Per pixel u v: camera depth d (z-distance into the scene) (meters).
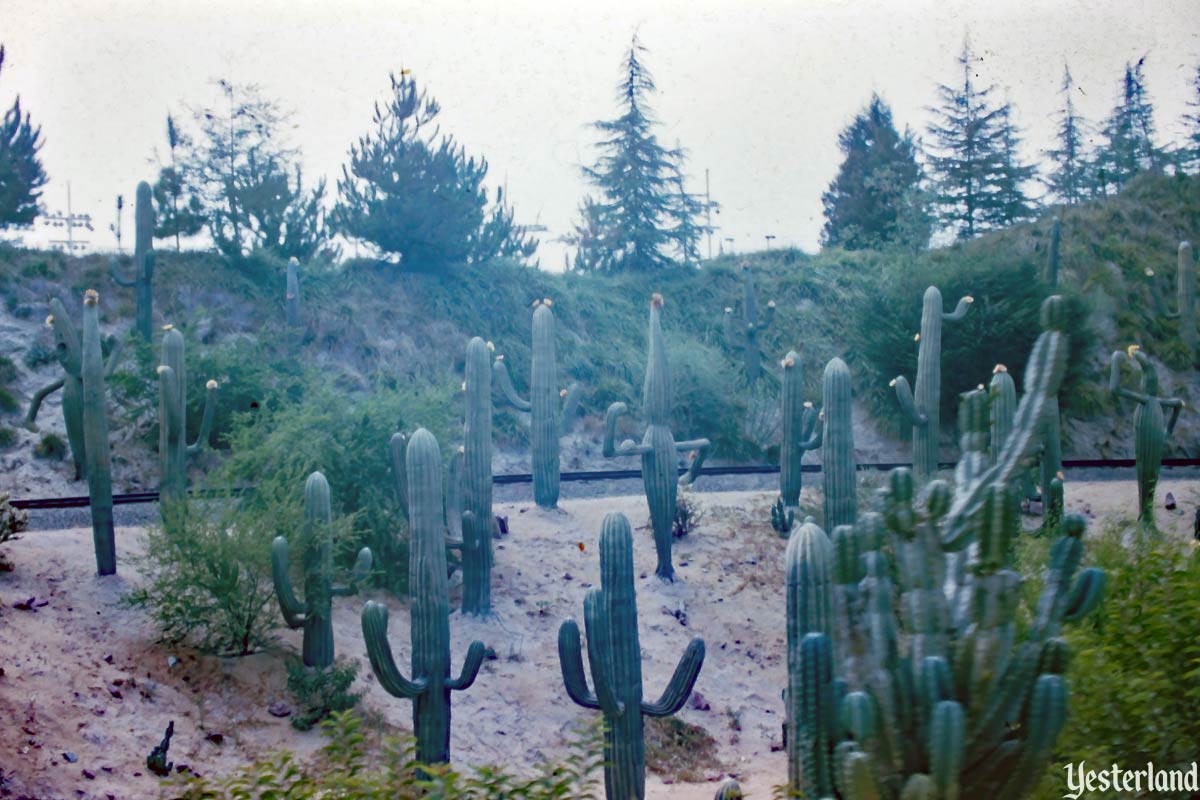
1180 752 6.92
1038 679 5.74
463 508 17.61
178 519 14.41
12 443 23.67
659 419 19.34
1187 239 40.50
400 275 33.59
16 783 10.51
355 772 7.38
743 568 19.91
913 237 40.41
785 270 39.16
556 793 6.88
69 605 14.52
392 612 17.47
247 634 14.44
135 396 23.95
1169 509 22.39
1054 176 47.72
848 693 6.05
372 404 19.14
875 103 47.53
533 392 22.11
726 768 14.20
